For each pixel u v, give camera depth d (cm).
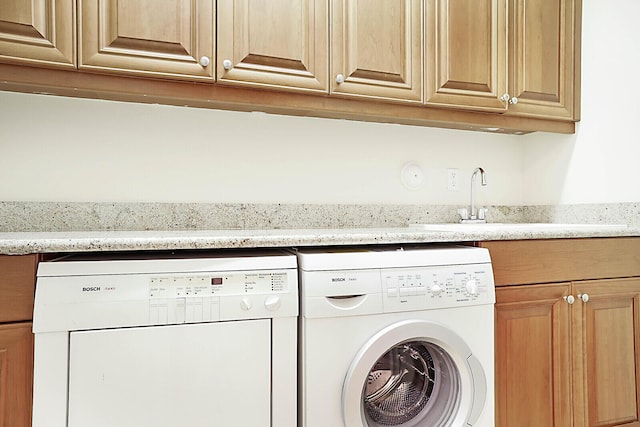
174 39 136
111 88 134
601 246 159
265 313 112
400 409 133
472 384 130
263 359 112
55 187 156
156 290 106
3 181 150
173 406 105
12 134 152
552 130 198
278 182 183
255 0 146
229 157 177
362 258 123
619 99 182
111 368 102
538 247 149
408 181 203
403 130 204
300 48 150
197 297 108
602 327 158
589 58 196
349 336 118
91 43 129
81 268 103
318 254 122
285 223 183
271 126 183
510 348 143
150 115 167
